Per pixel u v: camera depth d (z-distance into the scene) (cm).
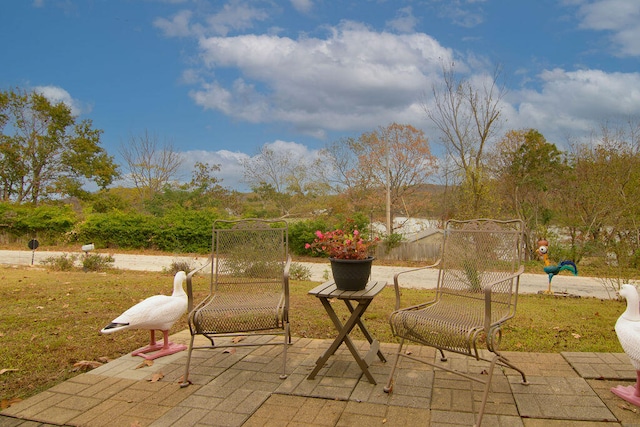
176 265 1035
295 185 2681
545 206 1850
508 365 289
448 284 350
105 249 1914
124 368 339
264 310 321
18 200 2584
